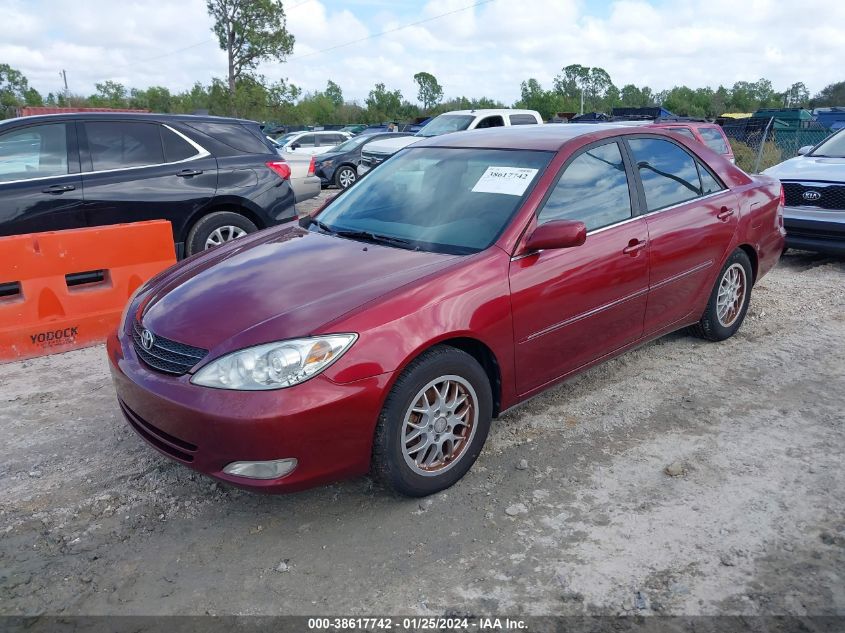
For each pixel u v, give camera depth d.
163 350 3.08
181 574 2.79
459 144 4.36
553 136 4.12
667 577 2.71
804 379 4.52
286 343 2.80
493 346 3.32
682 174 4.56
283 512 3.19
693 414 4.06
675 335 5.36
